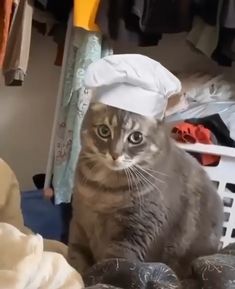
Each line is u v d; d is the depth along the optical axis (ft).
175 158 3.53
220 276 2.64
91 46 4.57
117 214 3.32
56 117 4.87
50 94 5.69
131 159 3.23
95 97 3.26
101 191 3.30
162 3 4.49
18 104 5.70
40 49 5.52
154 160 3.32
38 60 5.56
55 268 2.51
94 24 4.50
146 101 3.14
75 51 4.71
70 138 4.73
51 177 4.99
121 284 2.66
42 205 4.71
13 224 3.36
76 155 4.68
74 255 3.46
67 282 2.51
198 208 3.63
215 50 4.84
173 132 4.40
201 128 4.43
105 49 4.73
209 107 4.92
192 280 2.77
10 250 2.44
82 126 3.44
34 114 5.75
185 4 4.51
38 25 5.16
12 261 2.38
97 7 4.46
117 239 3.35
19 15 4.56
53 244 3.53
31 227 4.54
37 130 5.81
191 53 5.58
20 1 4.55
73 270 2.64
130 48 5.43
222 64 5.04
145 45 4.79
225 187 4.46
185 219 3.51
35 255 2.42
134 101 3.12
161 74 3.17
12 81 4.77
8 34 4.42
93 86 3.11
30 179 5.95
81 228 3.52
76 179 3.46
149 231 3.34
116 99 3.13
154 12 4.50
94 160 3.31
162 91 3.19
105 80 3.07
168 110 3.58
